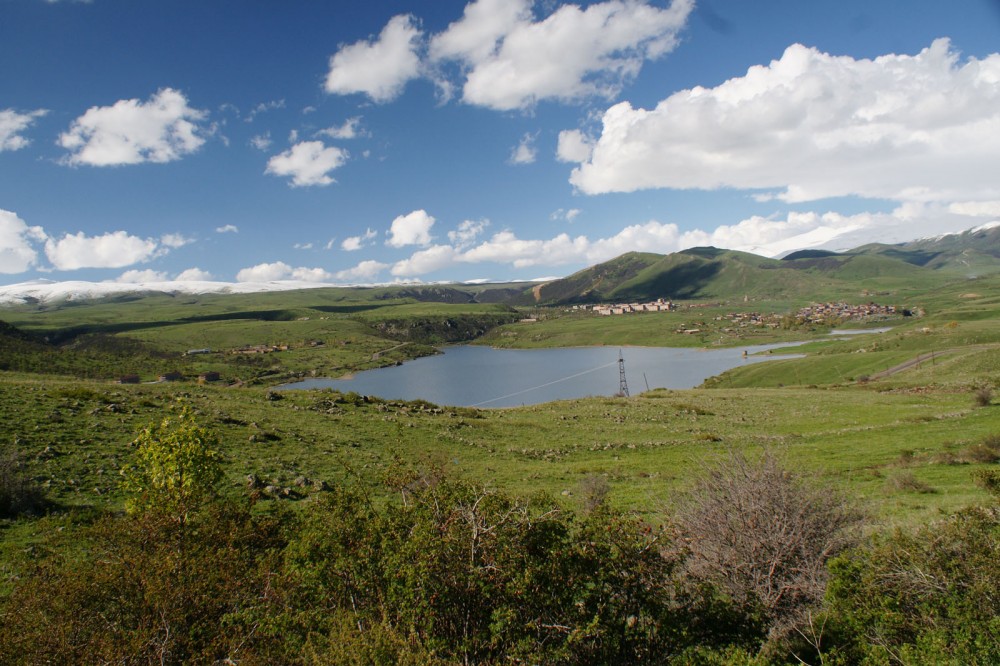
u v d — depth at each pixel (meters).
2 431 23.02
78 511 16.30
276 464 24.55
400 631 6.42
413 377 180.50
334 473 24.50
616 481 25.67
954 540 7.68
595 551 6.87
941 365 83.38
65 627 6.71
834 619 7.43
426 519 7.14
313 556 7.48
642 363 184.88
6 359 101.94
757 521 8.77
